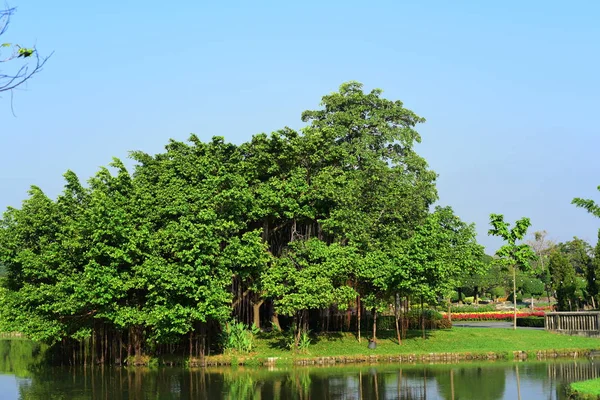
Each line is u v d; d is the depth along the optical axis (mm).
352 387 30391
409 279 40562
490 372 34719
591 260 61156
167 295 37219
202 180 40594
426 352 40812
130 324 39156
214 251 38219
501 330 49281
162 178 41375
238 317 44906
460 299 83938
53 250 38938
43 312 38375
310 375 34344
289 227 46969
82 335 38219
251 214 41562
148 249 38469
